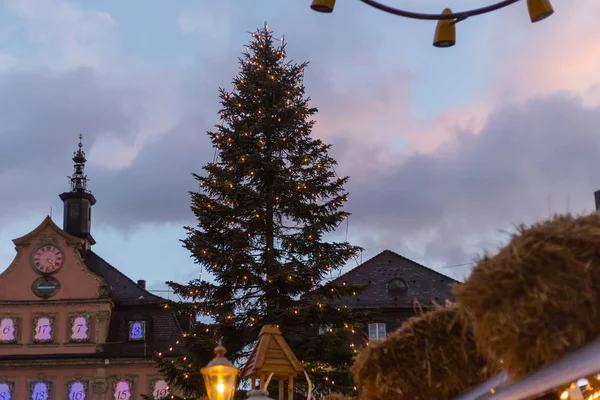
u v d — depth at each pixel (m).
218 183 23.06
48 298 45.75
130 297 46.72
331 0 5.91
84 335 45.16
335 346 22.00
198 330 22.50
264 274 23.05
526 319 2.48
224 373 6.89
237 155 23.28
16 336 45.31
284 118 24.06
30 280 46.06
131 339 45.25
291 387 10.41
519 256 2.52
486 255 2.63
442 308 3.62
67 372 44.75
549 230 2.51
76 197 51.47
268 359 10.28
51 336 45.28
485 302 2.58
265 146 24.20
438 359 3.57
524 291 2.50
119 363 44.69
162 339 45.25
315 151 24.36
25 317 45.59
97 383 44.41
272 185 23.03
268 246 23.27
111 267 48.69
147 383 44.44
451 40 5.94
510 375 2.59
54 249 46.53
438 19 5.76
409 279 40.09
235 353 22.59
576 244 2.47
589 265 2.44
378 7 5.77
